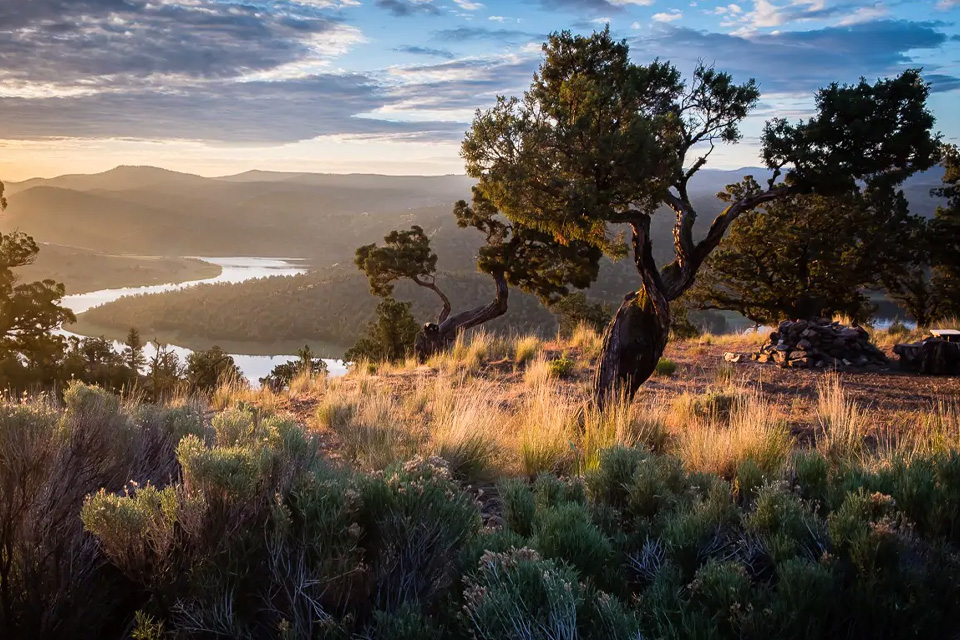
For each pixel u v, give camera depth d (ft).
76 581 7.42
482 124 23.20
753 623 6.59
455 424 18.69
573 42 26.96
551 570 6.52
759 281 91.25
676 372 39.45
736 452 16.14
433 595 7.72
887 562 7.72
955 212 83.25
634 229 24.73
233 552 7.30
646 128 22.00
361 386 37.32
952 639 7.30
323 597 7.23
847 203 26.37
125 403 14.25
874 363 37.76
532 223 24.12
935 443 16.72
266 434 11.00
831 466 14.26
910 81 22.62
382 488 8.33
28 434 7.86
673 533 9.08
